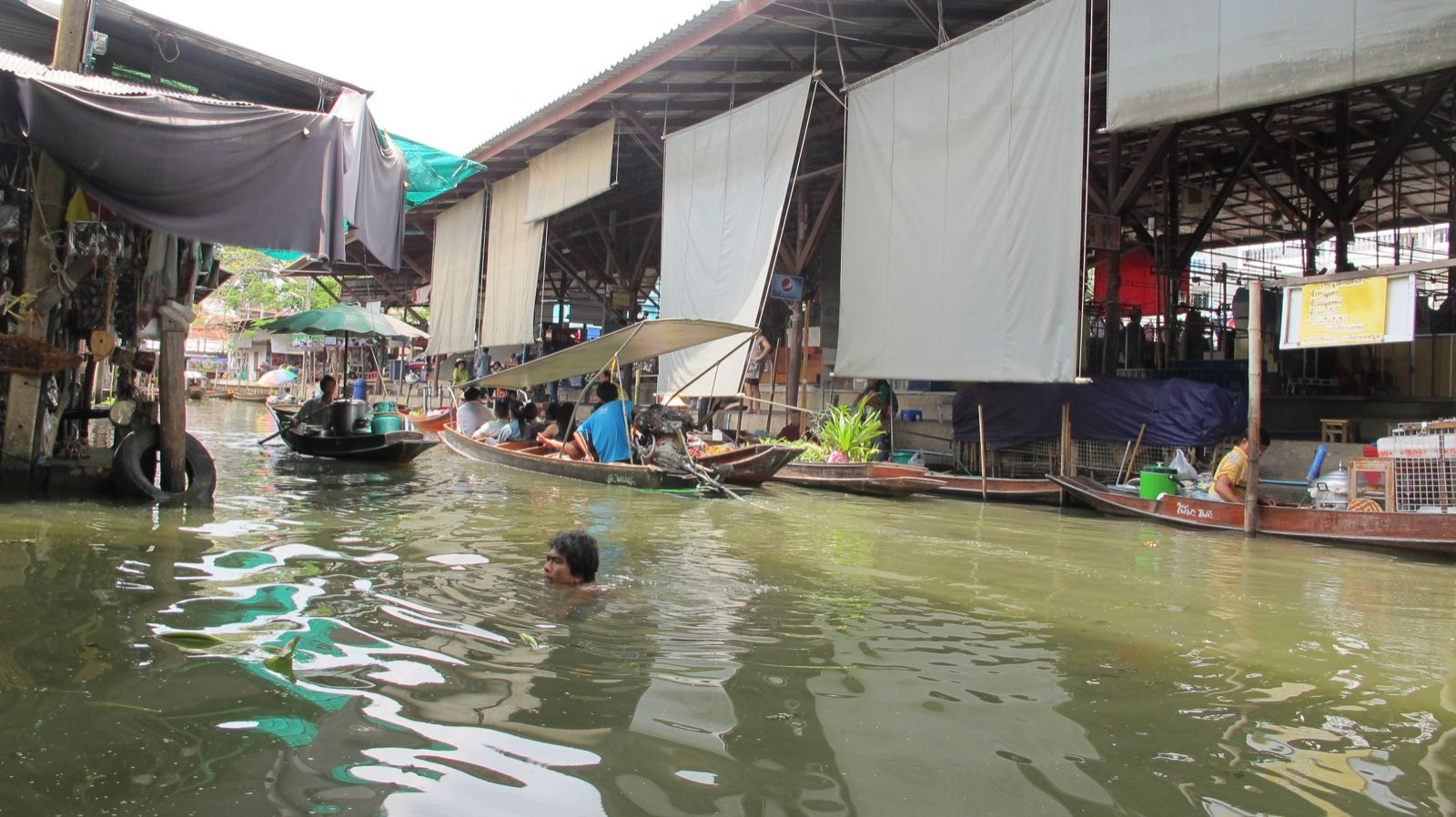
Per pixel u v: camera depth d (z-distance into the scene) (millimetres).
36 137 6371
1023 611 4613
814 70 13062
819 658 3605
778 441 14484
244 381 39469
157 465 7648
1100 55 12781
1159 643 4051
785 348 19938
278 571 4812
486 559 5434
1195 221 20781
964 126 11094
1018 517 9461
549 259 26109
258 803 2174
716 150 14969
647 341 11328
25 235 7164
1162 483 9742
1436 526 7180
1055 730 2887
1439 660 3877
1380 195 18938
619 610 4242
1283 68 8211
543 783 2344
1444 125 15117
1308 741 2850
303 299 39344
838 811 2246
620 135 18594
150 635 3529
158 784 2258
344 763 2422
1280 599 5258
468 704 2908
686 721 2836
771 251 13609
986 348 10750
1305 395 12703
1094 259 16219
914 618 4375
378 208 8938
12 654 3223
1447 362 11922
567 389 24547
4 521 5988
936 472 12797
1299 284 8312
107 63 8617
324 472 10883
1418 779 2564
